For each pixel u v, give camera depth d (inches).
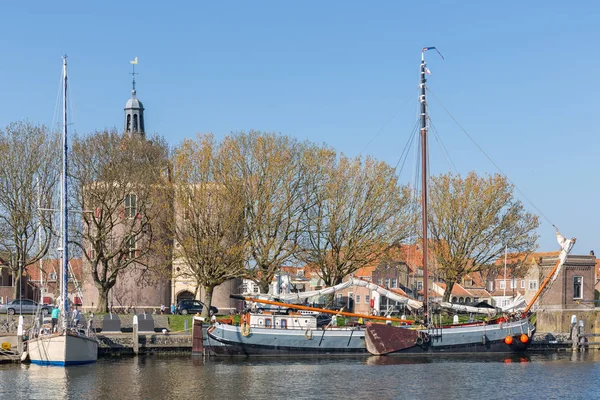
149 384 2124.8
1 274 4382.4
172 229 3070.9
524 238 3686.0
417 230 3395.7
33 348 2413.9
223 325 2699.3
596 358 2938.0
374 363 2625.5
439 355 2842.0
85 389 2030.0
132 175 3260.3
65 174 2501.2
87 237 3216.0
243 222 3095.5
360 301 5177.2
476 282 6545.3
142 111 4146.2
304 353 2738.7
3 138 3223.4
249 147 3260.3
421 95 3120.1
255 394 2017.7
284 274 3607.3
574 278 3700.8
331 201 3282.5
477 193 3624.5
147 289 3678.6
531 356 2965.1
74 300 3715.6
